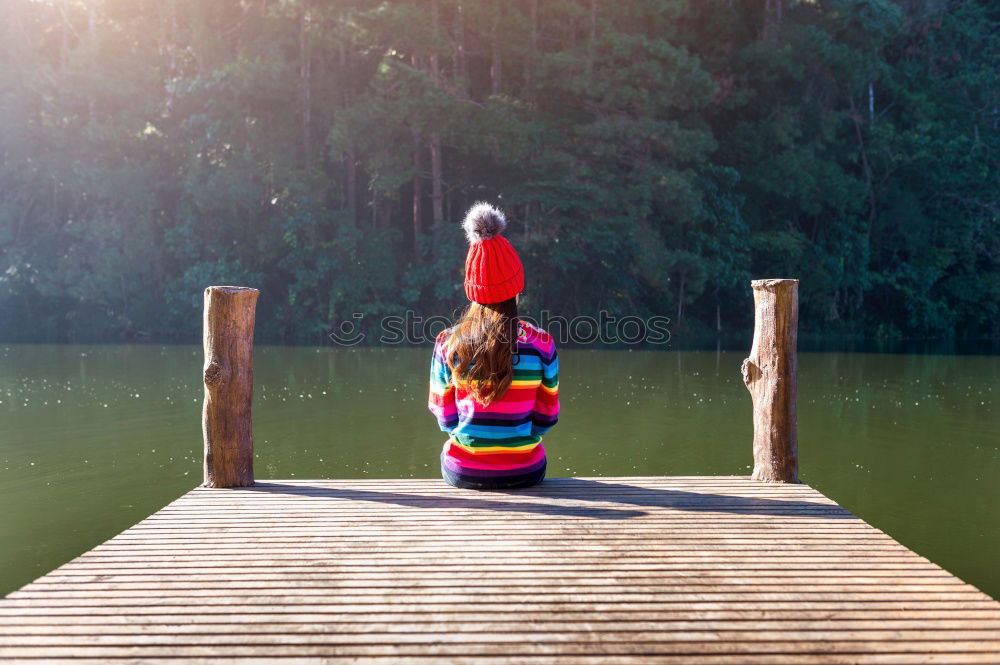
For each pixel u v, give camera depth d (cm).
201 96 1994
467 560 262
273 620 217
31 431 711
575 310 2100
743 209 2341
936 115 2523
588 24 2034
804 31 2191
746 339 2128
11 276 2131
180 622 216
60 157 2083
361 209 2264
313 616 220
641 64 1923
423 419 786
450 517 309
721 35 2300
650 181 1977
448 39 1905
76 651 200
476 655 198
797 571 253
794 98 2356
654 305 2283
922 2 2511
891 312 2516
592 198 1936
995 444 683
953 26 2588
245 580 246
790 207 2405
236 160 1944
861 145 2378
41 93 2080
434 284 1995
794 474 372
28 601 230
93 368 1223
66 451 634
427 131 1844
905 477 571
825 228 2450
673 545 277
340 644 204
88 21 2262
